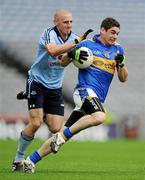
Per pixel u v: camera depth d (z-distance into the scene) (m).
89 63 28.00
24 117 72.25
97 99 27.72
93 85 28.22
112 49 28.72
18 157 30.50
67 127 28.19
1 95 81.06
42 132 70.12
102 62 28.38
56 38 29.67
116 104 82.25
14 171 29.89
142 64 86.50
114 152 52.16
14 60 83.00
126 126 75.88
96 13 91.81
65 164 37.16
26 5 91.81
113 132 75.19
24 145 30.42
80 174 28.44
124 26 90.75
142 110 82.56
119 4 92.69
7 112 80.62
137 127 76.62
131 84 84.00
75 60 28.06
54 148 27.61
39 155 28.80
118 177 26.69
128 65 86.19
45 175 27.39
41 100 30.27
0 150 52.19
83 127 27.45
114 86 82.94
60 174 28.25
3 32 88.81
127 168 33.38
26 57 83.44
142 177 26.88
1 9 90.94
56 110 31.23
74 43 27.88
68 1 92.50
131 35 89.69
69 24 29.59
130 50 87.25
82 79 28.41
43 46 29.67
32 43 84.38
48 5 92.12
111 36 28.14
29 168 28.86
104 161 40.84
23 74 82.69
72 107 78.56
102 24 28.41
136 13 92.12
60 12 29.73
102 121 27.34
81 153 50.62
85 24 90.81
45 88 30.55
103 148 57.97
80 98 28.06
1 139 70.12
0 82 81.81
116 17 91.69
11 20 90.38
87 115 27.50
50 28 30.00
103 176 27.27
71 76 81.88
